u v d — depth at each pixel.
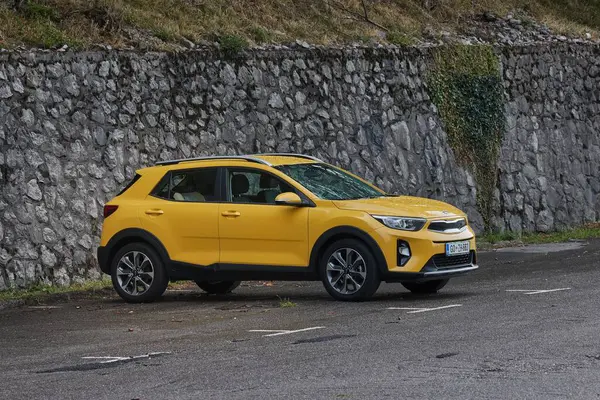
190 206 15.65
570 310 12.74
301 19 27.52
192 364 10.30
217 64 22.86
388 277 14.41
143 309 15.30
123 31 22.48
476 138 27.27
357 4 29.50
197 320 13.74
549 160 28.75
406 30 28.94
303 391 8.73
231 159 15.69
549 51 29.30
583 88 29.97
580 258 20.25
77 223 19.67
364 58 25.59
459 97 27.17
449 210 15.15
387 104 25.77
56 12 22.14
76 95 20.20
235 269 15.28
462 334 11.30
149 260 15.89
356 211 14.60
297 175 15.36
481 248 24.27
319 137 24.34
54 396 9.04
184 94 22.16
